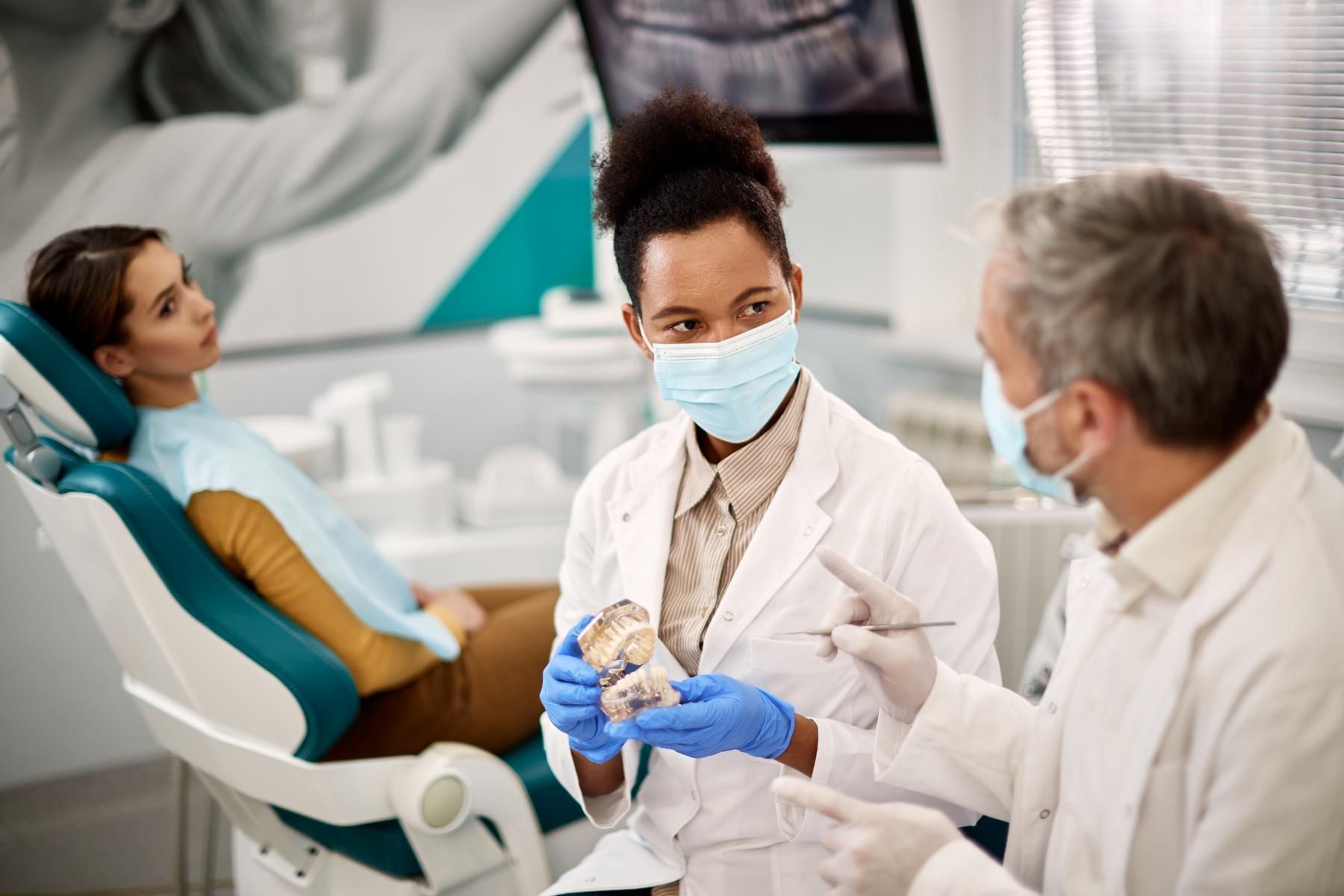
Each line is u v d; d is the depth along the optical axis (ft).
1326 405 6.55
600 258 12.74
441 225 11.75
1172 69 7.74
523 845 5.50
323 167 10.86
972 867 2.78
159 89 9.82
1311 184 6.93
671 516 4.09
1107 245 2.52
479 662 6.00
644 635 3.48
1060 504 6.15
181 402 5.56
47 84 9.26
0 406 4.91
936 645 3.79
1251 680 2.54
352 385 10.27
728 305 3.59
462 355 12.17
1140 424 2.59
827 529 3.82
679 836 4.09
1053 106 8.87
